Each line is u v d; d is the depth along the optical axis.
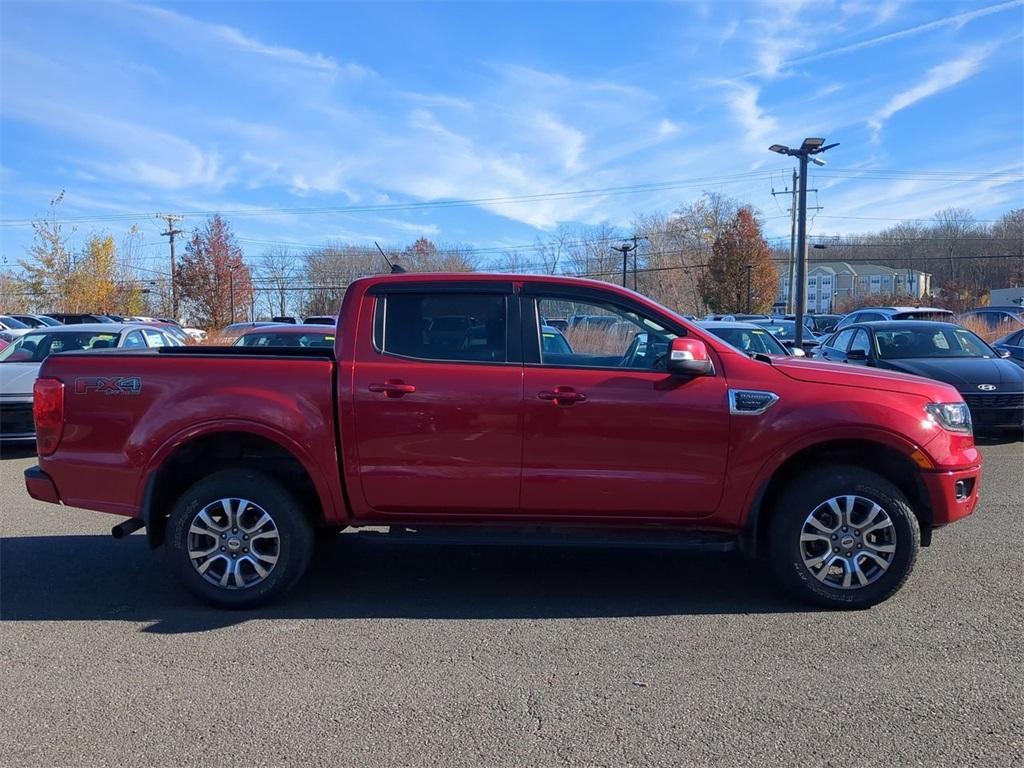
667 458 4.44
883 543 4.43
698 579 5.13
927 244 71.31
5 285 43.62
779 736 3.15
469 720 3.31
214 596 4.56
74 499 4.63
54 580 5.18
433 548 5.86
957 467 4.48
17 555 5.73
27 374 9.60
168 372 4.56
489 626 4.35
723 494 4.46
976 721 3.26
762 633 4.20
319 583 5.09
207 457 4.81
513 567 5.41
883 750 3.04
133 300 47.75
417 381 4.47
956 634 4.13
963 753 3.02
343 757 3.03
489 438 4.46
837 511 4.42
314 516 4.84
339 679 3.70
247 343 11.98
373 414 4.47
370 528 6.20
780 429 4.39
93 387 4.58
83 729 3.26
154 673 3.78
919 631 4.18
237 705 3.45
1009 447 9.70
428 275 4.70
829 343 12.87
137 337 11.59
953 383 9.42
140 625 4.40
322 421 4.48
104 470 4.57
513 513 4.56
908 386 4.55
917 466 4.45
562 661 3.88
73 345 10.93
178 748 3.11
